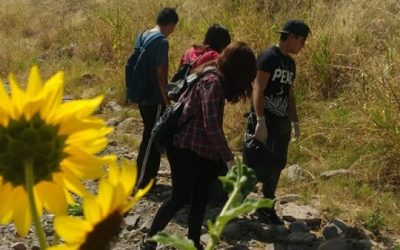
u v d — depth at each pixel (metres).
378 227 5.08
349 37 8.21
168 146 4.15
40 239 1.02
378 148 6.03
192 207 4.34
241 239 4.99
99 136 1.06
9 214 1.08
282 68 4.71
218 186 5.36
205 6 10.88
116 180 0.99
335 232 5.05
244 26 8.99
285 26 4.68
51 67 9.91
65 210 1.08
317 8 9.24
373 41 8.16
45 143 1.02
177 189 4.21
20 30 12.45
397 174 5.82
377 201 5.50
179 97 4.13
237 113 7.10
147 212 5.34
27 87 1.00
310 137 6.61
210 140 3.98
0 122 1.01
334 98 7.59
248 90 4.00
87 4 13.07
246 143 4.89
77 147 1.06
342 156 6.27
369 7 8.90
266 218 5.18
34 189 1.08
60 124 1.03
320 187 5.76
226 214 1.16
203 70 4.04
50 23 12.54
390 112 6.22
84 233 0.97
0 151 1.01
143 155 5.45
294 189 5.81
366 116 6.45
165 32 5.37
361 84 7.10
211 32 4.85
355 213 5.25
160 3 11.27
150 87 5.25
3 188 1.05
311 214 5.29
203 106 3.94
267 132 4.82
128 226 5.11
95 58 10.25
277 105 4.79
